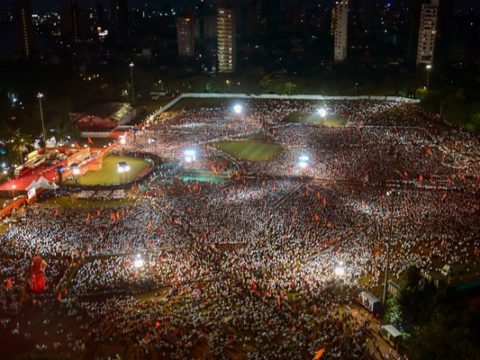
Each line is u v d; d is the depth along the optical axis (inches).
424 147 5738.2
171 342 2335.1
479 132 6373.0
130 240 3408.0
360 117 7421.3
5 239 3462.1
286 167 5108.3
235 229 3555.6
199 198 4232.3
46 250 3287.4
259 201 4119.1
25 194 4352.9
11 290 2785.4
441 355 1833.2
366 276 2910.9
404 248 3238.2
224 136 6461.6
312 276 2878.9
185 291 2753.4
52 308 2650.1
